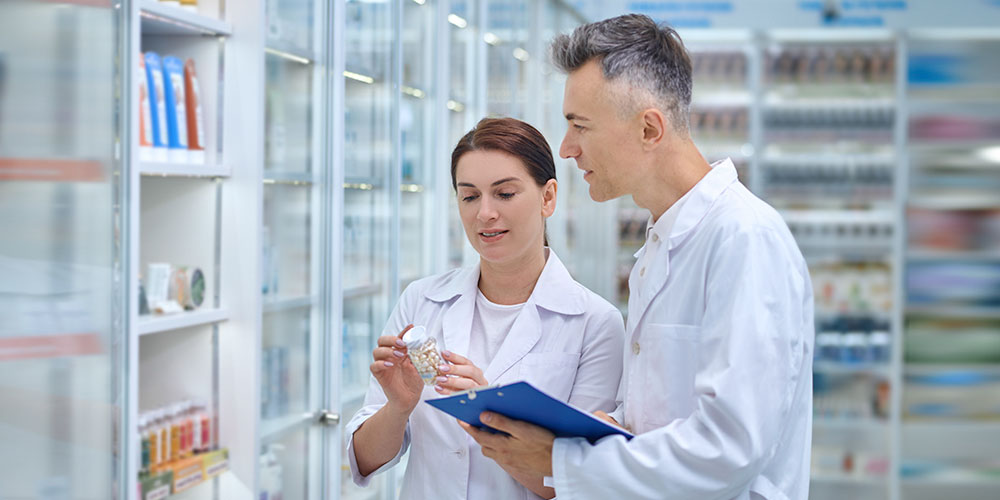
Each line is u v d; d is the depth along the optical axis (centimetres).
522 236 170
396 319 193
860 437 620
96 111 172
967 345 622
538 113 542
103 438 176
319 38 270
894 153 623
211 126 237
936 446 619
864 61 635
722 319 141
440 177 364
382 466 179
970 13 588
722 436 137
